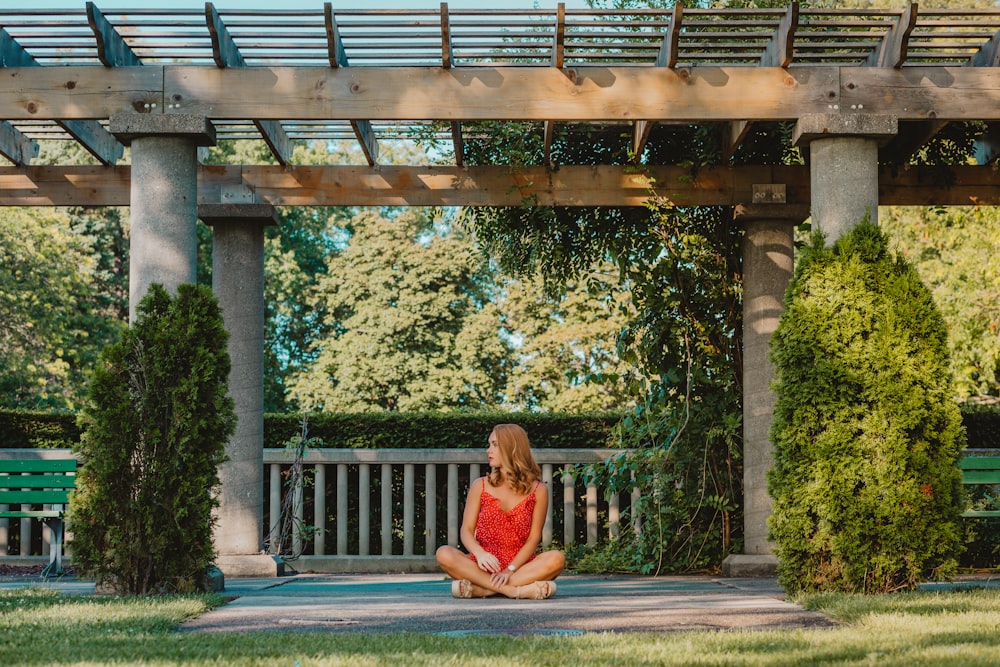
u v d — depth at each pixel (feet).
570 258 30.42
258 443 27.27
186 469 19.85
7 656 12.33
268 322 85.87
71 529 19.56
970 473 27.30
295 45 21.99
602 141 28.02
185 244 21.27
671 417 29.07
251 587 22.71
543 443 36.52
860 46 21.85
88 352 71.26
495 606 17.62
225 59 21.40
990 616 15.02
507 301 72.23
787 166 27.14
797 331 19.27
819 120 21.11
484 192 27.55
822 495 18.84
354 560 31.27
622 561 29.27
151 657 12.30
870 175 21.33
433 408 75.15
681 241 29.19
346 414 36.60
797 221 27.32
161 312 20.07
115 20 21.35
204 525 19.53
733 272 29.27
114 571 19.48
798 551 19.13
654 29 26.27
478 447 36.58
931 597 17.44
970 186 27.61
